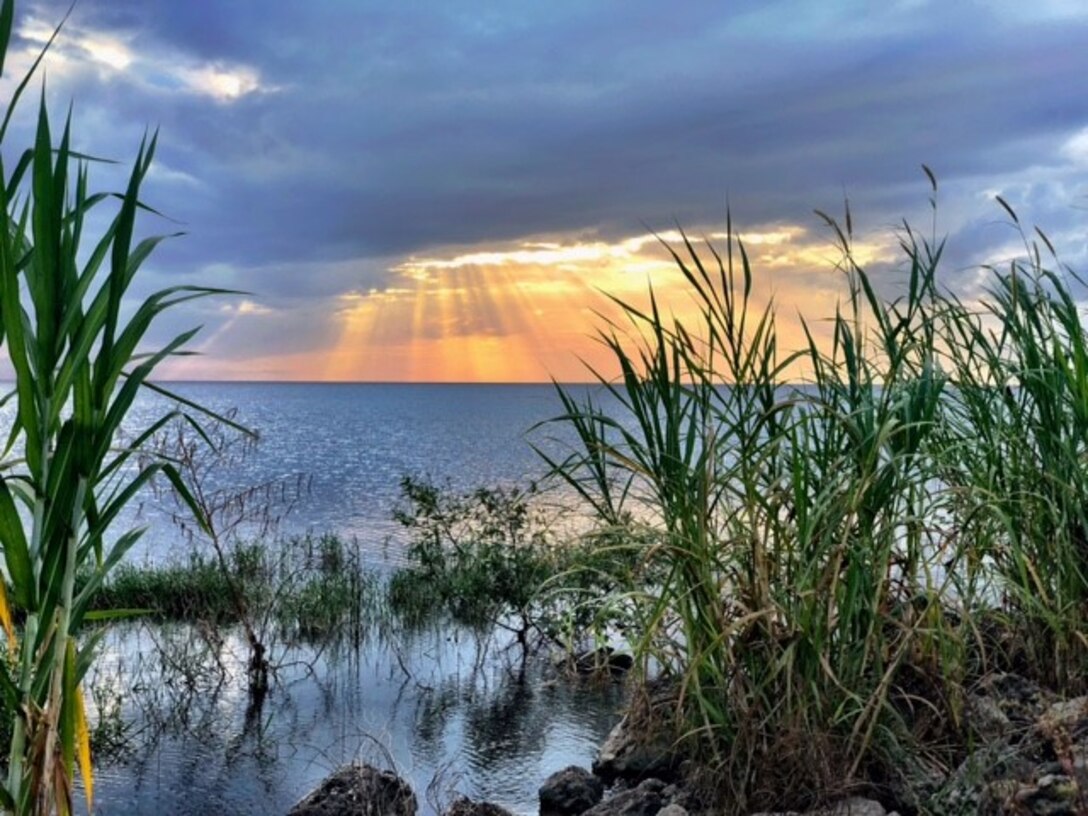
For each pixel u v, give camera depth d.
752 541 3.86
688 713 4.16
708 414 4.02
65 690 3.06
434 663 8.24
